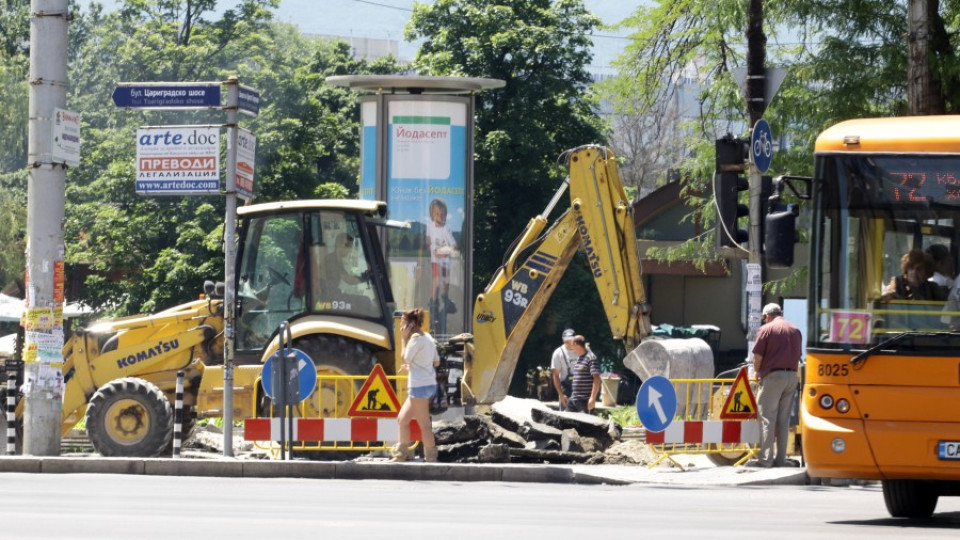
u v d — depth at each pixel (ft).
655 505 109.29
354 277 156.87
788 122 247.29
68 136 145.89
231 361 146.10
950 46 224.33
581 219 164.66
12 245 383.45
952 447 94.89
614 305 163.53
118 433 149.69
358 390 152.76
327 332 154.40
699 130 264.31
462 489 123.13
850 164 100.07
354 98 490.49
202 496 110.01
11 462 138.41
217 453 156.66
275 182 383.24
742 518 98.99
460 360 164.86
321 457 149.59
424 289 204.74
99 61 420.77
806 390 99.09
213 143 143.33
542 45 419.13
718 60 251.80
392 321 157.79
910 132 99.55
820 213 100.42
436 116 204.85
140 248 378.32
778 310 145.48
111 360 157.79
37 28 144.25
